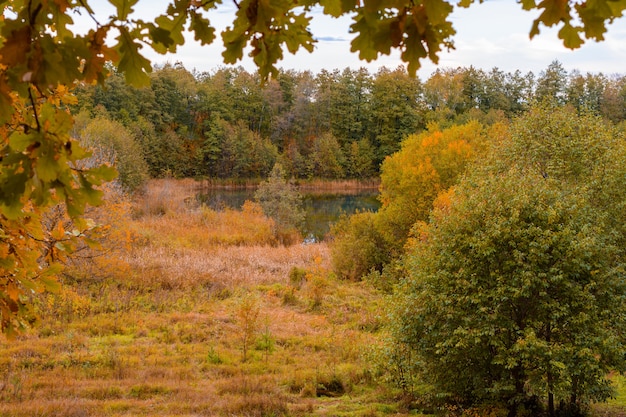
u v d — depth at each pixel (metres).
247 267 19.27
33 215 2.17
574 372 6.97
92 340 11.43
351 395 9.23
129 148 34.19
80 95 50.34
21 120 1.82
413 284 8.50
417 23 1.07
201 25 1.50
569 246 7.36
